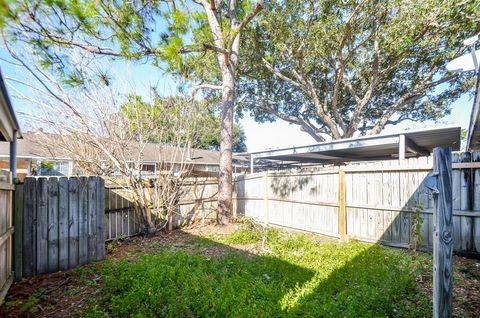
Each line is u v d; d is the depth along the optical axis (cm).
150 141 862
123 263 387
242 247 555
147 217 652
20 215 381
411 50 1024
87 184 454
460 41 956
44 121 635
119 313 265
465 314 272
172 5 530
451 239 185
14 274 370
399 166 543
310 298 294
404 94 1365
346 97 1479
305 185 730
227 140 770
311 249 522
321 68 1331
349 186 629
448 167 186
